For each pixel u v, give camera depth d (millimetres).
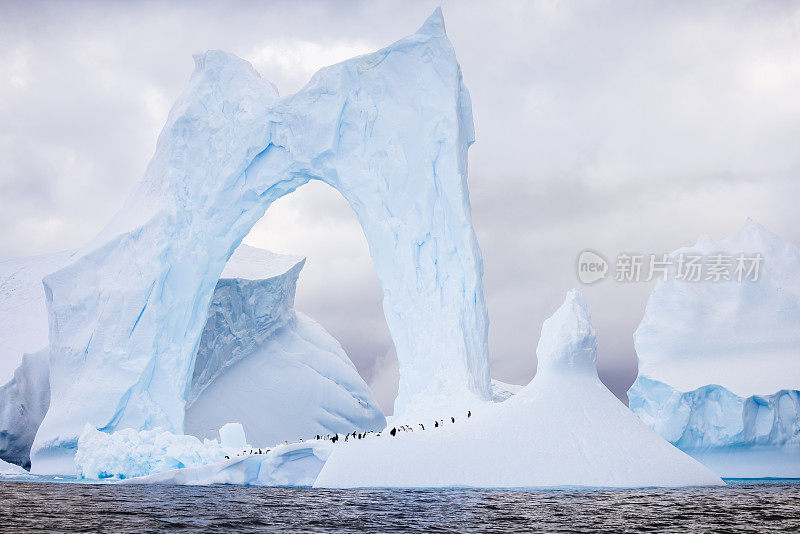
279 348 99938
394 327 77312
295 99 82312
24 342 93875
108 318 77750
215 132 83375
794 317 71938
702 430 69062
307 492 46656
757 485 53375
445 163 77312
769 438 66625
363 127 80750
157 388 77875
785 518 35469
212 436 90375
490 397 74375
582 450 47781
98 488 51500
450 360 72312
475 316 74500
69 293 80438
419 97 79938
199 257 81000
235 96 84438
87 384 75938
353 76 81375
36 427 86438
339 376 101625
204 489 50344
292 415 95250
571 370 51625
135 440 62719
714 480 48000
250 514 36469
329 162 81188
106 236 84438
